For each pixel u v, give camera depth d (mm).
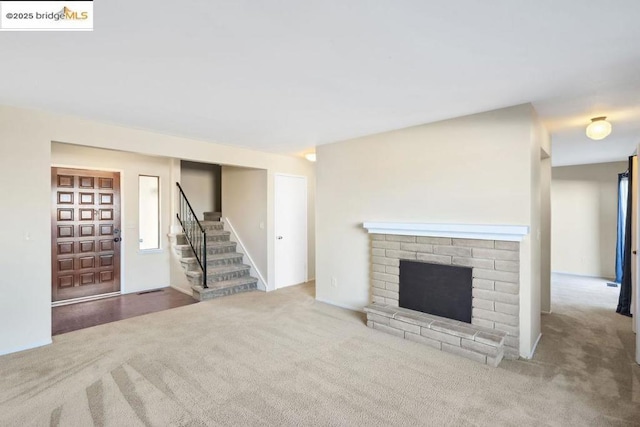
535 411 2227
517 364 2906
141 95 2783
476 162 3305
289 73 2355
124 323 3949
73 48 1967
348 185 4523
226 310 4488
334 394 2432
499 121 3160
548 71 2324
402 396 2408
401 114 3344
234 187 6246
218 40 1889
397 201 3969
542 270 4406
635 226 3791
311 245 6473
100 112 3244
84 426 2055
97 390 2469
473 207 3326
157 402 2318
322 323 3957
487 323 3168
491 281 3143
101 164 5191
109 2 1510
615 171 6508
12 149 3074
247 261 6012
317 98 2867
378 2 1527
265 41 1903
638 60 2145
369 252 4320
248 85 2572
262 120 3551
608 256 6609
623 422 2105
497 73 2357
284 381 2613
